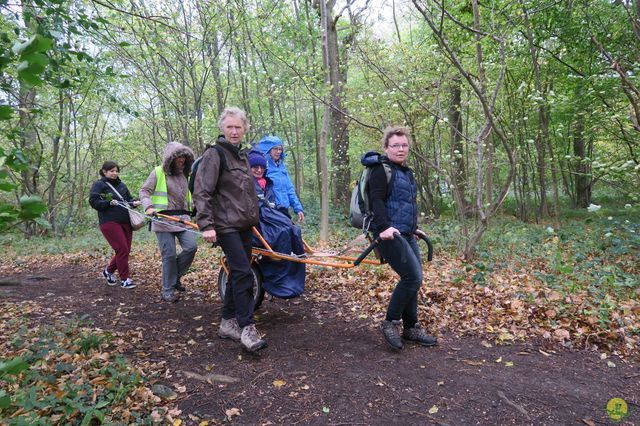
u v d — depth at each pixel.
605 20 8.41
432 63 8.38
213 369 3.38
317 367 3.40
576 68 9.52
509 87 9.54
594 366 3.38
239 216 3.70
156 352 3.71
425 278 5.81
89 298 5.49
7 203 0.92
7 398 0.86
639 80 6.89
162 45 9.95
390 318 3.71
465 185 8.87
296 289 4.41
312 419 2.71
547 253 6.80
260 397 2.97
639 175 6.37
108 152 15.48
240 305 3.68
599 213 11.58
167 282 5.31
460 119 10.41
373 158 3.55
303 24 9.06
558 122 10.62
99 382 3.03
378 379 3.18
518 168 13.39
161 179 5.33
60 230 13.14
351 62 10.73
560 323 4.10
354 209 3.72
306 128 15.76
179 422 2.66
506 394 2.95
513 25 6.46
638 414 2.71
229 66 11.74
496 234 8.73
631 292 4.96
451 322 4.36
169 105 12.23
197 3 9.59
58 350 3.48
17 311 4.81
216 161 3.64
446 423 2.64
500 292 5.05
